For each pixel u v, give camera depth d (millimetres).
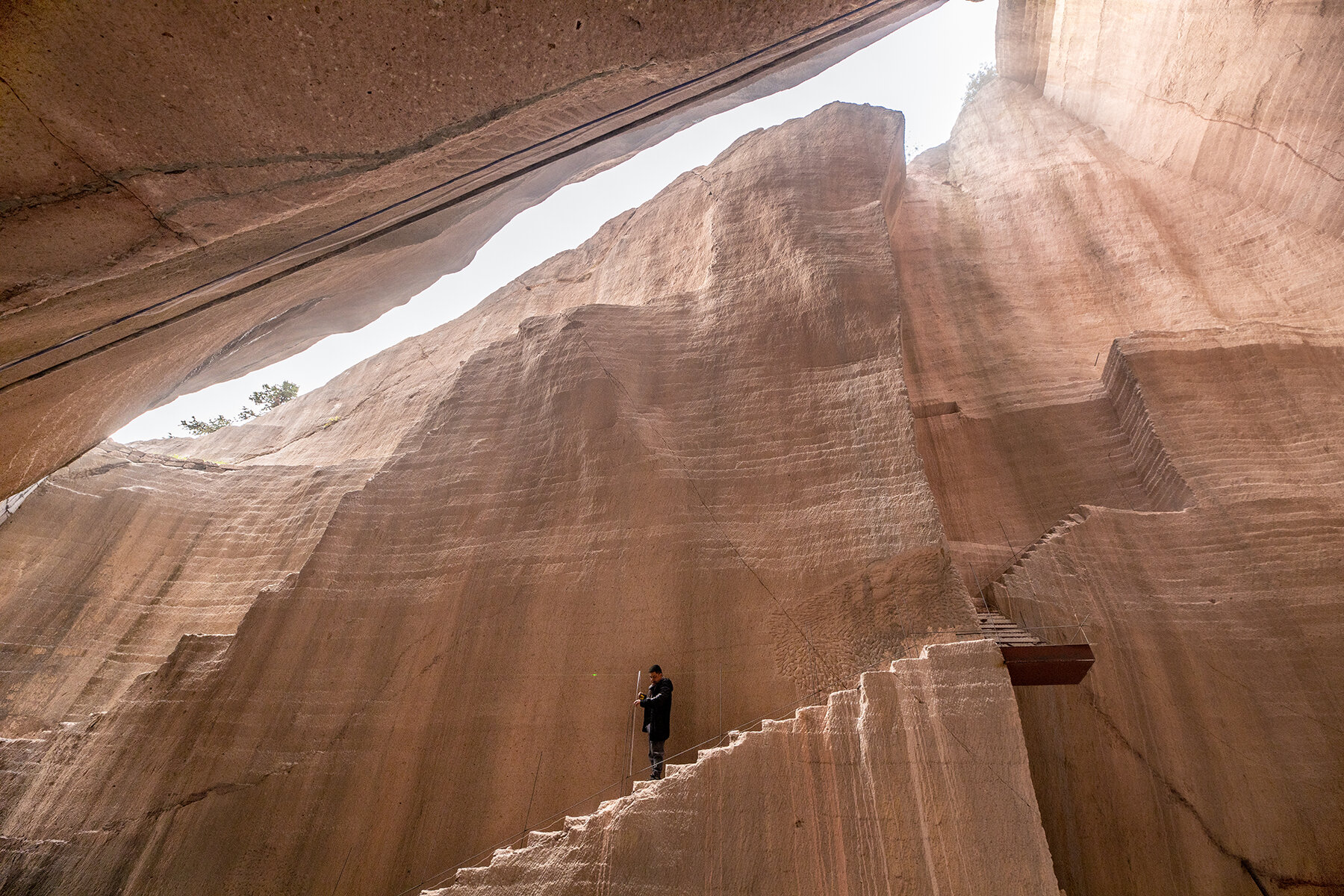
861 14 4504
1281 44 13609
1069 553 10531
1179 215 16359
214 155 3113
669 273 16344
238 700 9852
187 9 2643
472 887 6965
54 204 2951
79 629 13922
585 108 4012
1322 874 7934
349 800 8969
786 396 11344
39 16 2461
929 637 8516
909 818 6320
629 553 10102
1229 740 8844
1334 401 11305
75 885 8727
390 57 3096
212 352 8703
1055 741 9016
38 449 5977
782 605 9266
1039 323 16188
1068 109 20500
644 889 6426
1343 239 13500
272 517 15555
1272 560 9906
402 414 18234
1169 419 11961
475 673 9695
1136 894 8094
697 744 8586
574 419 11734
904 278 18297
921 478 9695
